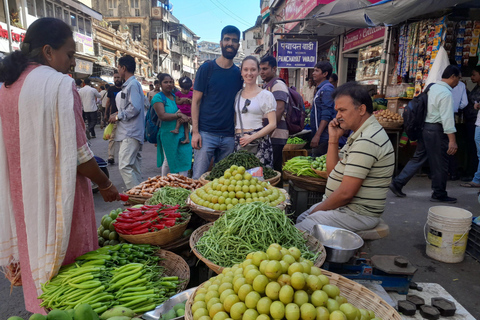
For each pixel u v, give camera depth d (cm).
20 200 206
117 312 188
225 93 419
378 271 261
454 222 334
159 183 390
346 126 280
